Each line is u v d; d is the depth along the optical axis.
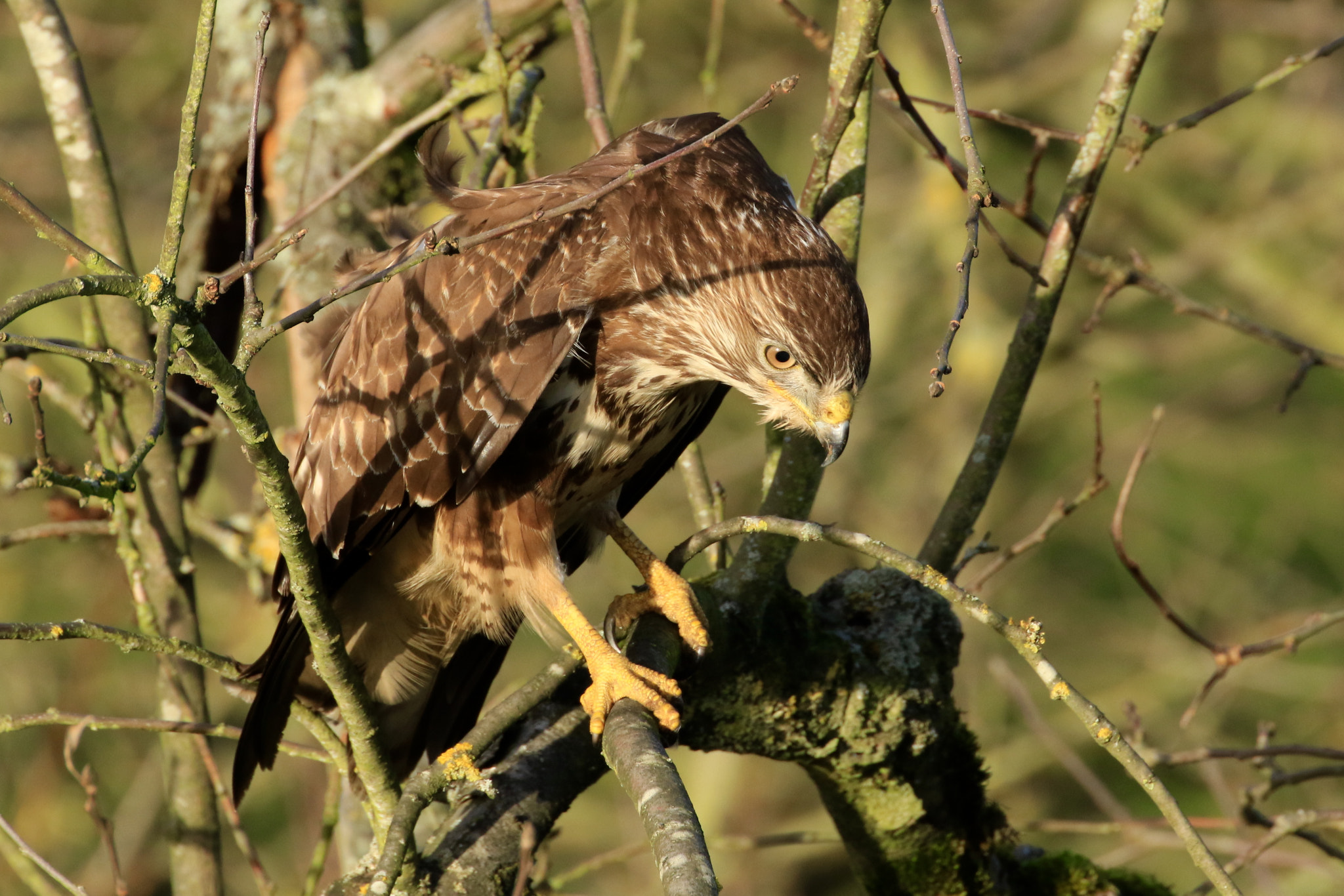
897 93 7.67
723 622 6.84
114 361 4.59
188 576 9.15
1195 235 17.98
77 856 16.72
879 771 7.11
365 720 6.08
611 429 7.99
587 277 7.52
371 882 5.54
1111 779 18.80
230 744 16.58
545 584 7.80
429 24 10.62
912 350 19.00
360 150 10.59
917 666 7.15
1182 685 18.09
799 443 7.45
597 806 19.12
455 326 7.56
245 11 10.87
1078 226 7.67
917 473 18.41
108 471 4.21
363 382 7.82
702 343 7.64
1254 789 8.73
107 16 18.50
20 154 17.75
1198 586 19.86
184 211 4.43
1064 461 20.67
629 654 6.71
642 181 7.66
